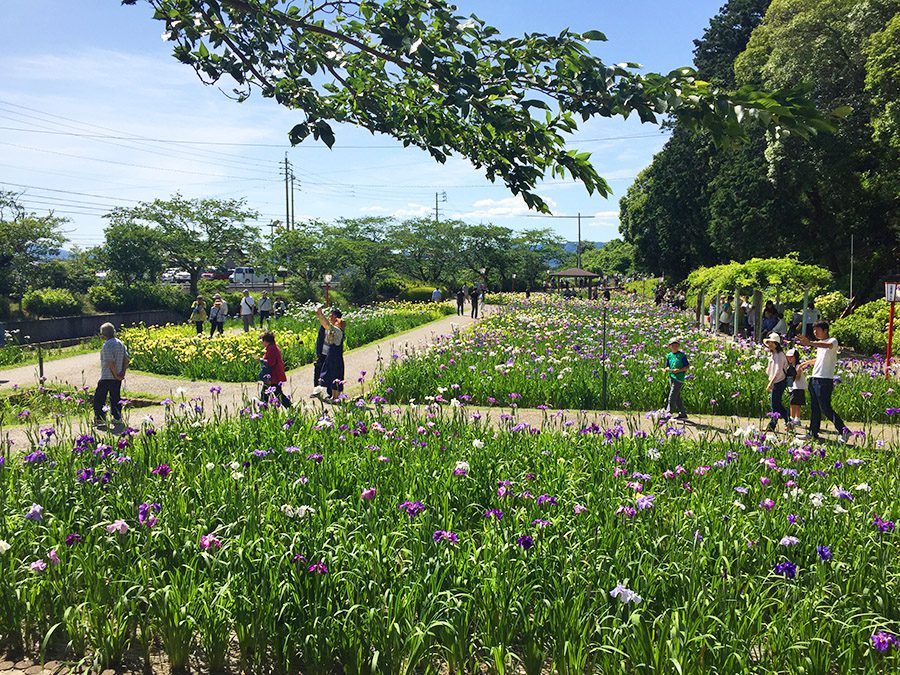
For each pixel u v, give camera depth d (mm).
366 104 4035
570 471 6902
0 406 13531
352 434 8039
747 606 4152
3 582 4426
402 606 4148
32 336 34094
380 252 58812
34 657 4359
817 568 4672
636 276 81250
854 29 27156
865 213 33000
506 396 13375
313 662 3982
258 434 8250
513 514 5629
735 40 44344
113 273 44375
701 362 15508
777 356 11227
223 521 5395
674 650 3688
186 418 8938
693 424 11711
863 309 28266
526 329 23438
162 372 18516
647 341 19875
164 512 5438
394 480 6539
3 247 36250
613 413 12680
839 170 29719
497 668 3912
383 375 14586
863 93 28484
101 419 11125
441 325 32906
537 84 3424
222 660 4254
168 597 4215
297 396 14289
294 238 51094
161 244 45969
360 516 5387
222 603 4262
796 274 26656
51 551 4539
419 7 3445
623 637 3949
